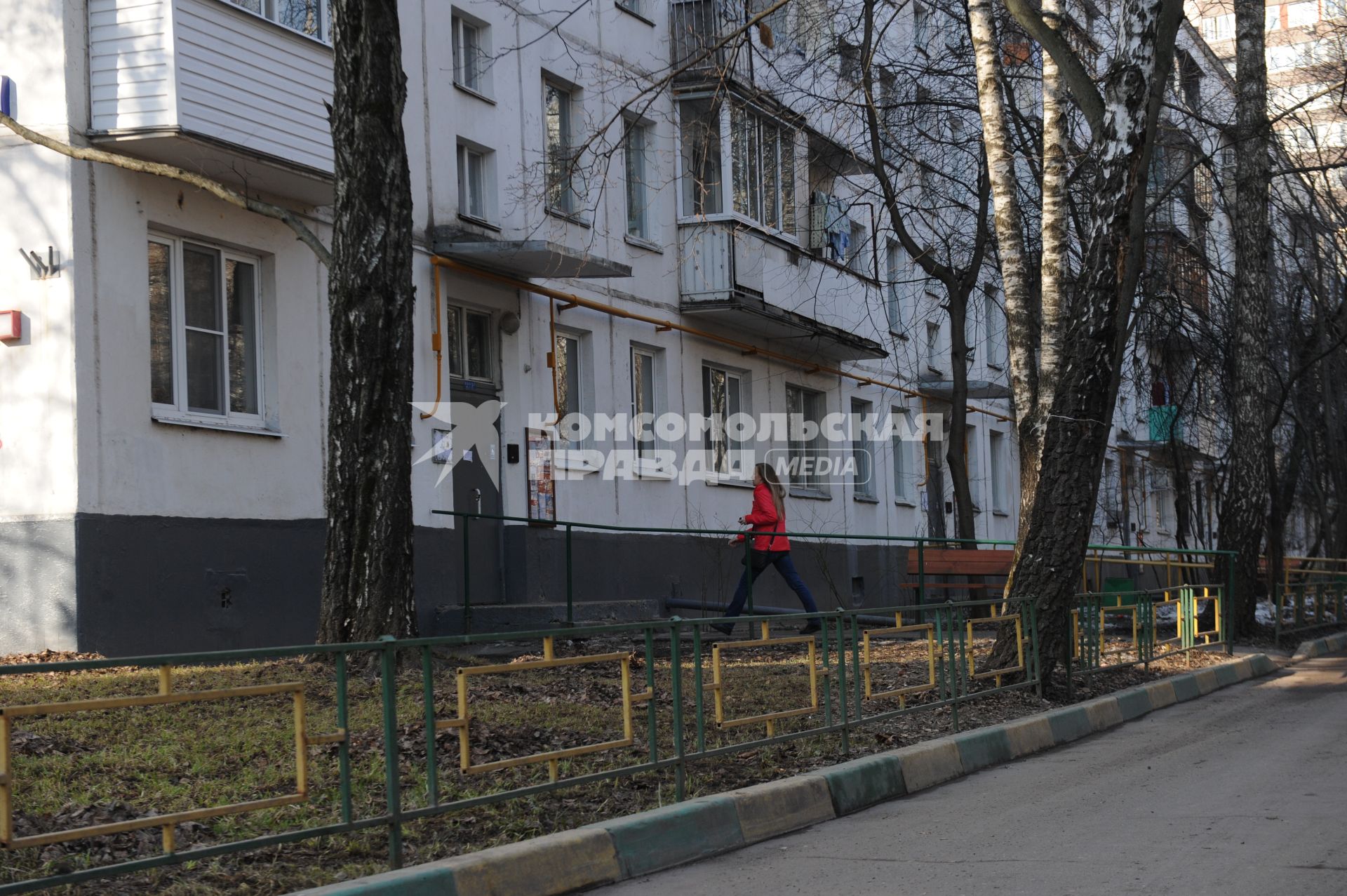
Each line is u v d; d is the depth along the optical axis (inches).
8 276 481.1
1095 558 753.0
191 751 236.1
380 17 419.8
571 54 767.7
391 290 423.5
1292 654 722.8
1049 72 645.3
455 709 296.4
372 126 419.8
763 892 224.4
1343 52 1013.2
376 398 420.2
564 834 238.2
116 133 482.0
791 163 906.1
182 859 187.2
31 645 471.5
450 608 637.3
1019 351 661.9
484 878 215.6
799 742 346.3
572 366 776.9
